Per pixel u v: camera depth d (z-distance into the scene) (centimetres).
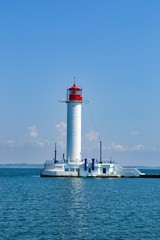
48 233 5584
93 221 6419
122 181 15825
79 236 5447
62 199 9331
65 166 16188
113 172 16625
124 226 6059
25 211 7388
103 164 16325
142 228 5931
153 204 8681
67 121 15800
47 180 15362
